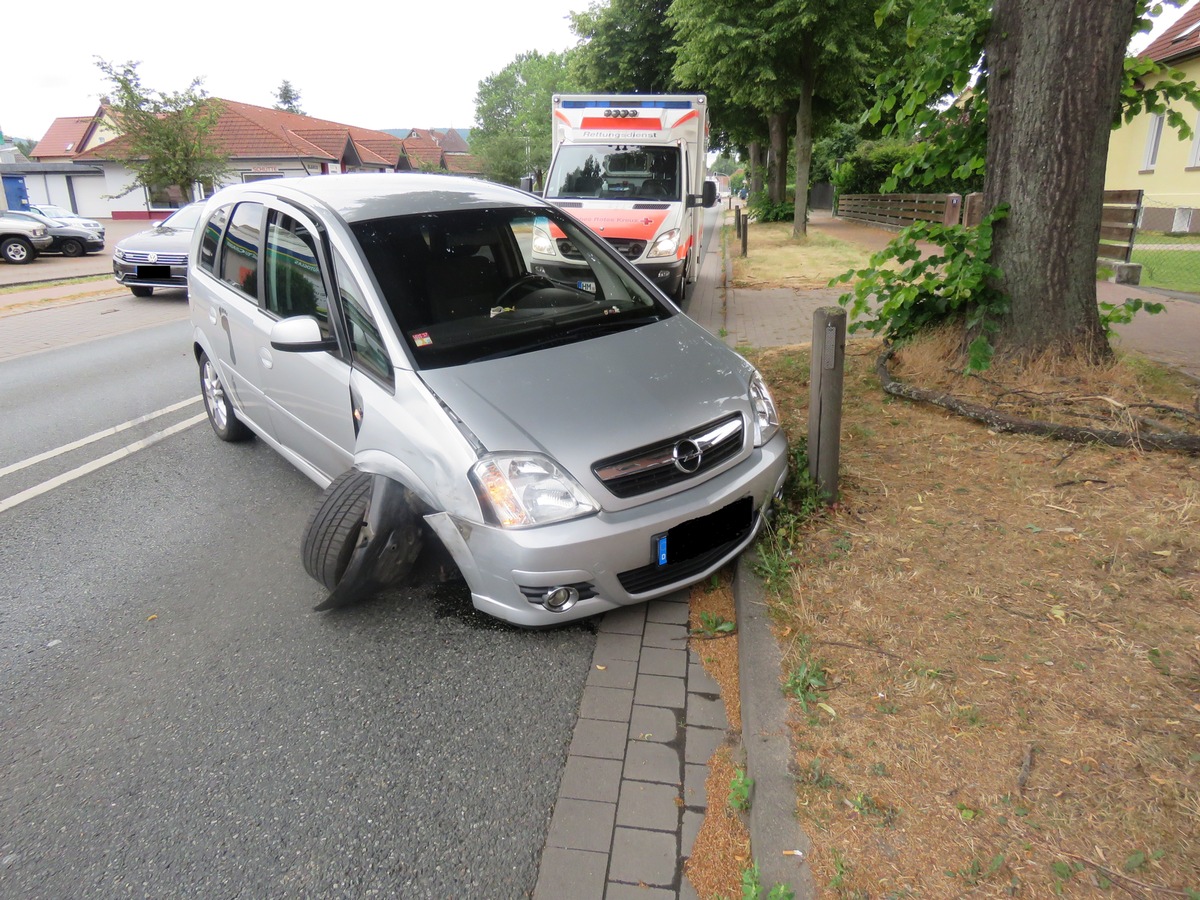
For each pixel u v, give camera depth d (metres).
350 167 49.25
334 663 3.45
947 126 6.24
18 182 45.84
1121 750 2.45
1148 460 4.38
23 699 3.30
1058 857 2.13
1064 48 5.07
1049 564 3.47
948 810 2.30
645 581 3.41
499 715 3.07
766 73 18.55
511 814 2.60
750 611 3.37
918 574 3.48
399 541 3.54
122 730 3.09
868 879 2.12
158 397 7.93
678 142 11.42
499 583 3.29
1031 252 5.43
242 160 41.81
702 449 3.48
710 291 12.50
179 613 3.91
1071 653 2.90
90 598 4.09
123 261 14.52
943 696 2.75
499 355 3.76
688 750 2.85
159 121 27.03
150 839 2.57
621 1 28.95
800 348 7.96
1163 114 5.89
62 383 8.66
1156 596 3.19
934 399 5.40
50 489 5.55
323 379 4.11
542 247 4.57
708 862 2.39
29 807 2.73
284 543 4.61
